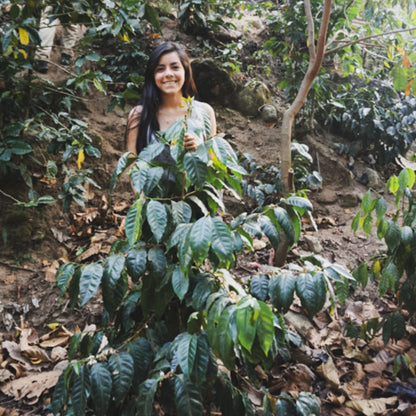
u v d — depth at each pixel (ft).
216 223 3.58
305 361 6.49
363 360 6.66
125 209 9.36
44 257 8.09
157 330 4.66
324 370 6.24
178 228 3.82
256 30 15.64
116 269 3.92
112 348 4.49
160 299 4.29
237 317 3.11
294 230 4.43
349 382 6.23
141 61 11.86
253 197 9.48
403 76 7.36
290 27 11.62
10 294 7.29
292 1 11.36
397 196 5.47
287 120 7.23
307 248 8.99
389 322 5.90
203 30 13.41
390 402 5.81
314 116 12.75
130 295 4.87
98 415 3.79
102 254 8.14
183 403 3.71
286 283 4.04
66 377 4.03
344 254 9.02
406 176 5.24
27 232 8.12
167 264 4.42
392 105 12.64
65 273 4.11
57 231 8.52
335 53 12.24
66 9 8.39
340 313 7.62
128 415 4.17
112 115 11.02
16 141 7.73
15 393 5.78
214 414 5.21
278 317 4.39
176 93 5.86
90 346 4.60
